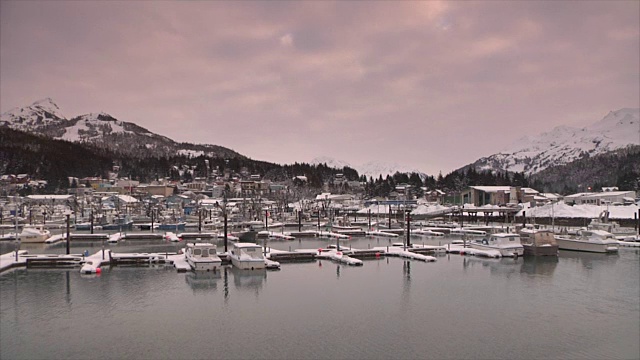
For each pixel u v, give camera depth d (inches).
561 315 1962.4
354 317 1939.0
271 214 7578.7
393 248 3779.5
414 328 1801.2
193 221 6565.0
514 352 1571.1
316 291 2364.7
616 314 1972.2
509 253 3410.4
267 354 1547.7
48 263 2903.5
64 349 1573.6
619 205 6358.3
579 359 1519.4
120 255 3041.3
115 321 1862.7
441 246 3818.9
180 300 2174.0
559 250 3794.3
